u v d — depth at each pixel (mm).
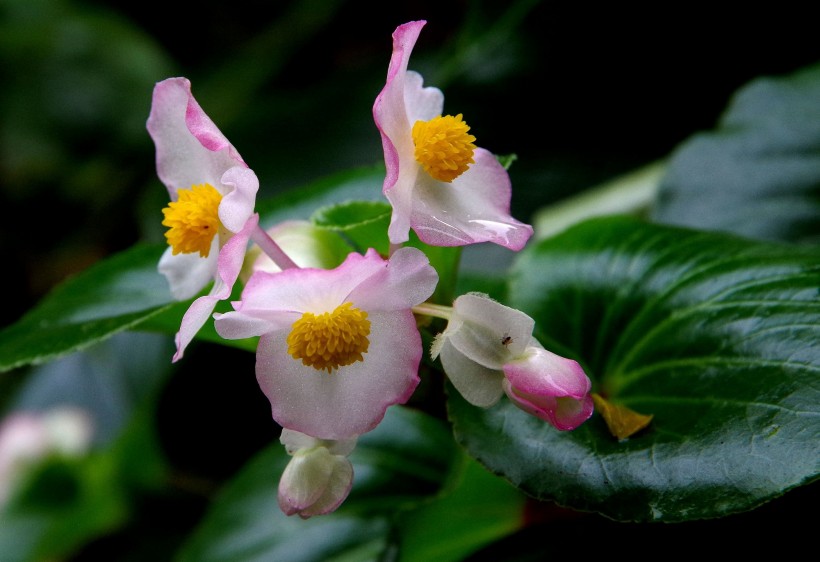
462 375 346
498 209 364
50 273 965
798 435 347
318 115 731
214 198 360
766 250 387
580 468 356
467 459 386
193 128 348
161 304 393
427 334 358
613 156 630
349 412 344
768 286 374
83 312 414
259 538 438
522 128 653
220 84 916
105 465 596
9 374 817
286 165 706
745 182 478
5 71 980
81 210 979
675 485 350
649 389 375
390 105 348
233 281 341
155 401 594
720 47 625
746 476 347
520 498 399
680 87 636
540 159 637
